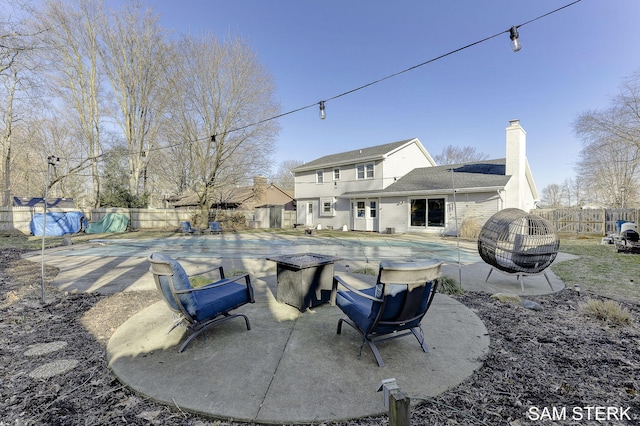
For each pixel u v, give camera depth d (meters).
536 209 16.61
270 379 2.28
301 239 14.09
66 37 19.61
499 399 2.08
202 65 17.52
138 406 2.03
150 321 3.46
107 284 5.39
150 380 2.28
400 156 19.62
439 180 16.66
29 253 9.48
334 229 20.98
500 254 5.36
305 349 2.77
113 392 2.19
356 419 1.87
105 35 21.22
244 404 1.99
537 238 5.27
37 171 24.05
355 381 2.26
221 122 18.39
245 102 18.28
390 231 17.05
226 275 5.77
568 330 3.31
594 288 5.19
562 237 14.04
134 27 21.73
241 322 3.44
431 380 2.28
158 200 32.16
